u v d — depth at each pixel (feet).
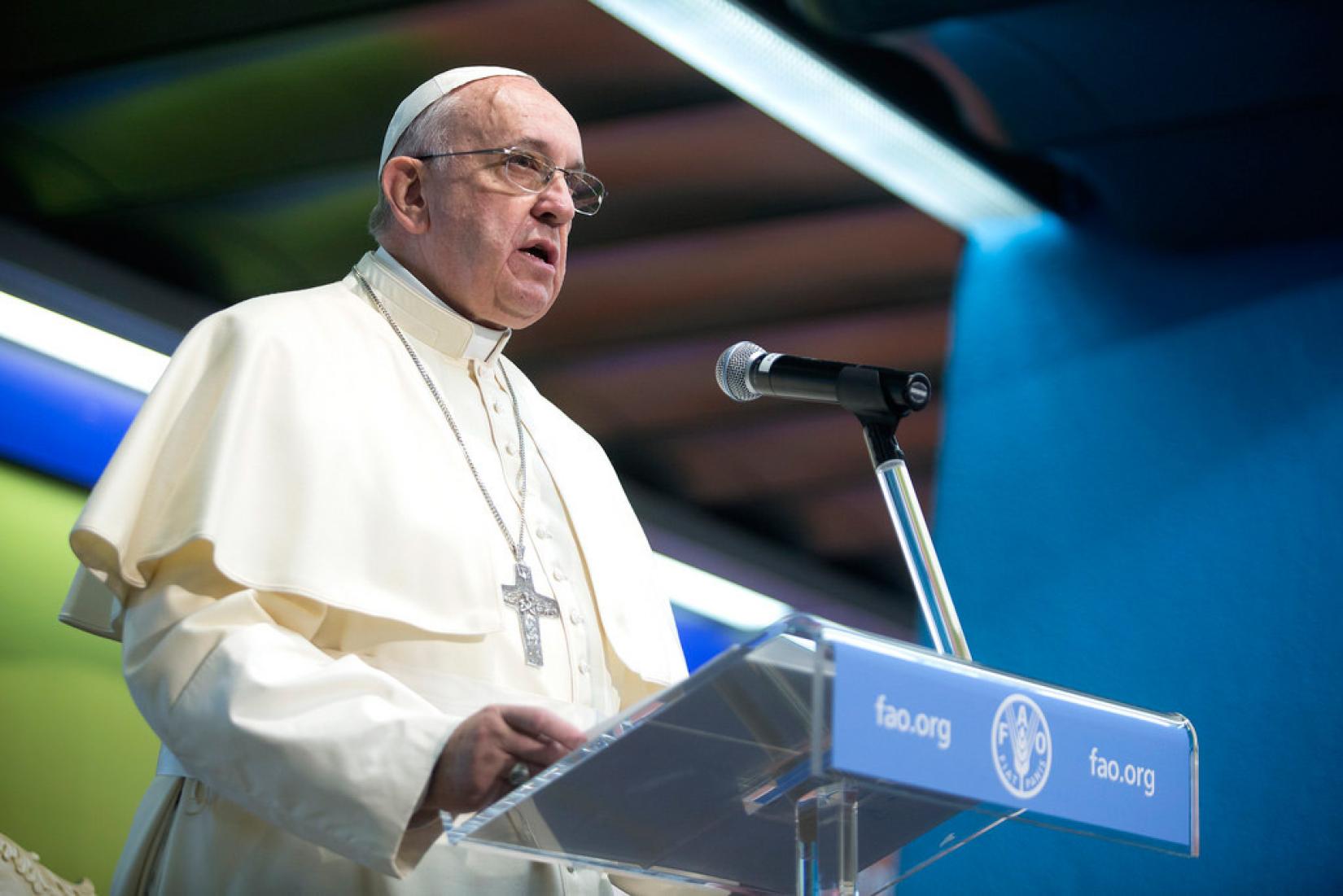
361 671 25.70
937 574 26.35
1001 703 21.62
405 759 24.00
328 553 28.73
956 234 86.02
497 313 34.91
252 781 25.02
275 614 28.22
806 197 78.38
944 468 92.22
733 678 19.72
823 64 70.54
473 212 34.17
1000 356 90.79
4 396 68.18
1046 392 90.07
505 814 21.81
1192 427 87.71
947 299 88.74
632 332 85.40
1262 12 69.31
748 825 23.76
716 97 70.49
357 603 28.45
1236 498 86.48
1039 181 85.10
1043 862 85.25
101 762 65.21
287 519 28.84
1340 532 84.64
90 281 71.15
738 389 29.27
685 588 98.73
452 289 34.53
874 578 105.40
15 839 61.36
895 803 23.54
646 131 72.18
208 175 68.74
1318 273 87.15
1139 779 23.59
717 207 77.66
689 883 25.63
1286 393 86.63
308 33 61.11
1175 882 82.79
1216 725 84.53
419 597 29.37
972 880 86.28
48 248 70.44
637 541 36.06
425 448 31.71
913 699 20.39
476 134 34.60
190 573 27.96
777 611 102.47
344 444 30.25
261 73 63.21
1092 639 87.81
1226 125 78.69
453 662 29.25
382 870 24.09
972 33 71.00
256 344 30.83
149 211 70.69
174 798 28.37
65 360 70.28
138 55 61.77
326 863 26.89
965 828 24.85
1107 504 88.89
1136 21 70.38
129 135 66.44
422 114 35.35
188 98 64.34
